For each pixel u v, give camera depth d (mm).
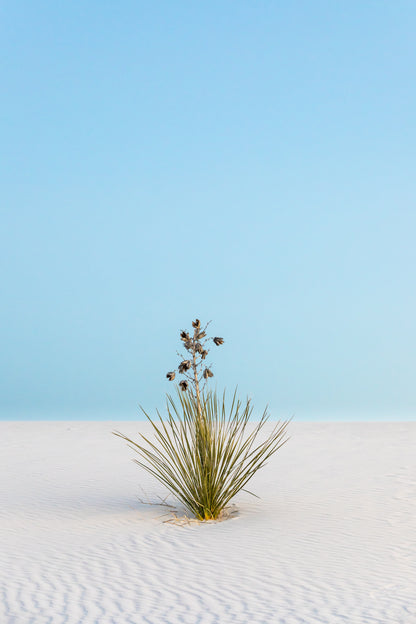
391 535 7320
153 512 9117
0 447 19125
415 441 18938
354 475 12047
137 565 6371
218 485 8531
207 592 5457
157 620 4828
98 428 26781
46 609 5156
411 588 5367
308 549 6793
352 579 5684
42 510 9500
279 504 9344
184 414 8719
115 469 13836
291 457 15055
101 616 4957
